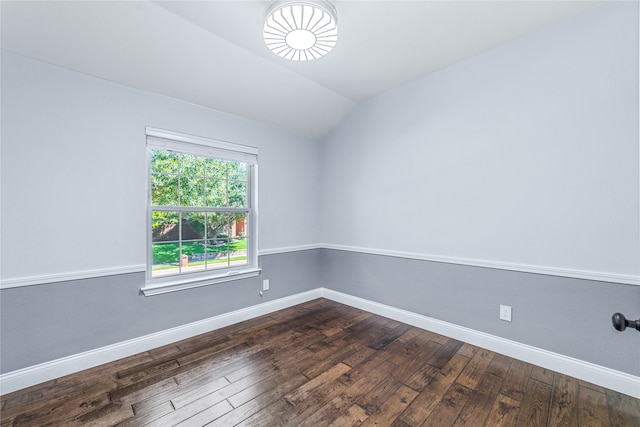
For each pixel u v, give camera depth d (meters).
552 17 1.85
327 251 3.62
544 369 1.96
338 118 3.38
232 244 2.93
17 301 1.77
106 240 2.10
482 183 2.26
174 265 2.53
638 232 1.64
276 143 3.21
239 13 1.78
